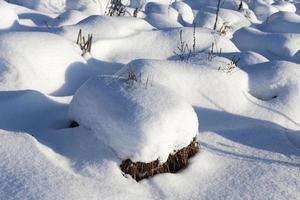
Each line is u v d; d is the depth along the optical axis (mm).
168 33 6426
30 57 4676
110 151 3314
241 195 3162
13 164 2977
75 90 4859
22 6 8258
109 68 5570
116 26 6312
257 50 7648
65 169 3055
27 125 3855
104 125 3375
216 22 8188
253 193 3191
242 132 4203
